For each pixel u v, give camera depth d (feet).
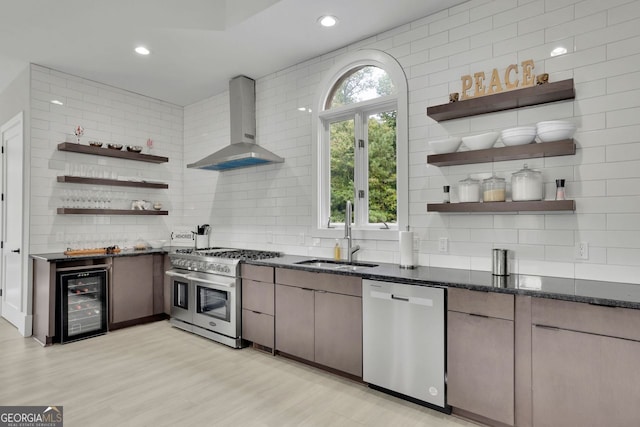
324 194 12.14
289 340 10.08
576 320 5.93
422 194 9.66
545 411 6.21
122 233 14.92
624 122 7.11
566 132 7.21
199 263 12.37
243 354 10.79
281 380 9.05
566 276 7.67
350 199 11.73
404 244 9.27
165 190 16.48
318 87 12.04
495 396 6.70
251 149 12.50
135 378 9.13
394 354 7.97
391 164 10.93
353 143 11.71
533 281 7.25
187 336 12.44
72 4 9.49
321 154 12.10
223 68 13.00
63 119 13.34
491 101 7.95
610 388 5.65
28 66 12.60
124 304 13.24
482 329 6.83
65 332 11.61
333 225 12.05
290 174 12.82
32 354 10.68
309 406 7.82
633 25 7.07
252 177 14.05
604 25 7.34
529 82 7.82
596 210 7.36
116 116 14.85
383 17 9.74
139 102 15.62
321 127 12.11
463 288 7.04
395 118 10.91
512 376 6.52
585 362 5.85
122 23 10.09
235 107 13.73
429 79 9.61
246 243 14.23
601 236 7.31
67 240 13.33
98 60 12.35
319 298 9.37
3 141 14.24
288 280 10.09
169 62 12.53
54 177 13.06
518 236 8.27
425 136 9.64
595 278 7.36
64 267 11.95
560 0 7.83
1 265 14.33
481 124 8.79
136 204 15.11
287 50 11.66
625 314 5.54
